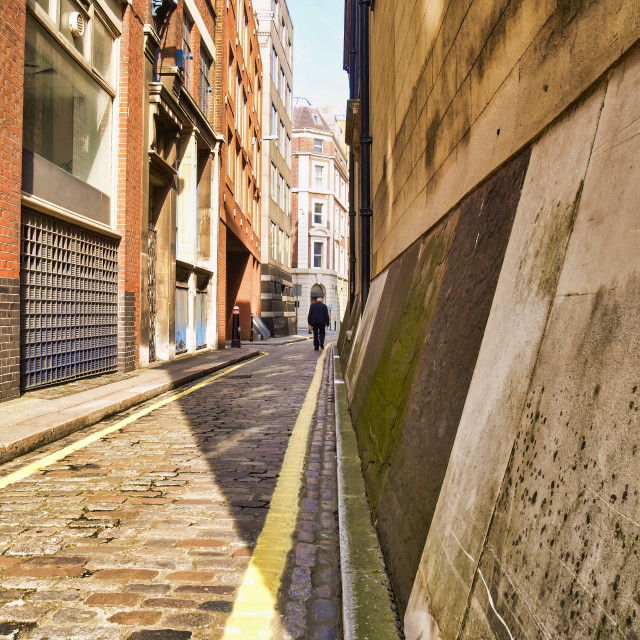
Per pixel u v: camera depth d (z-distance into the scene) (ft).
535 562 3.66
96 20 31.24
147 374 33.78
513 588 3.84
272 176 113.29
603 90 4.48
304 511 12.19
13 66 21.76
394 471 8.93
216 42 59.00
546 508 3.73
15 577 9.07
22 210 23.38
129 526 11.25
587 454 3.43
